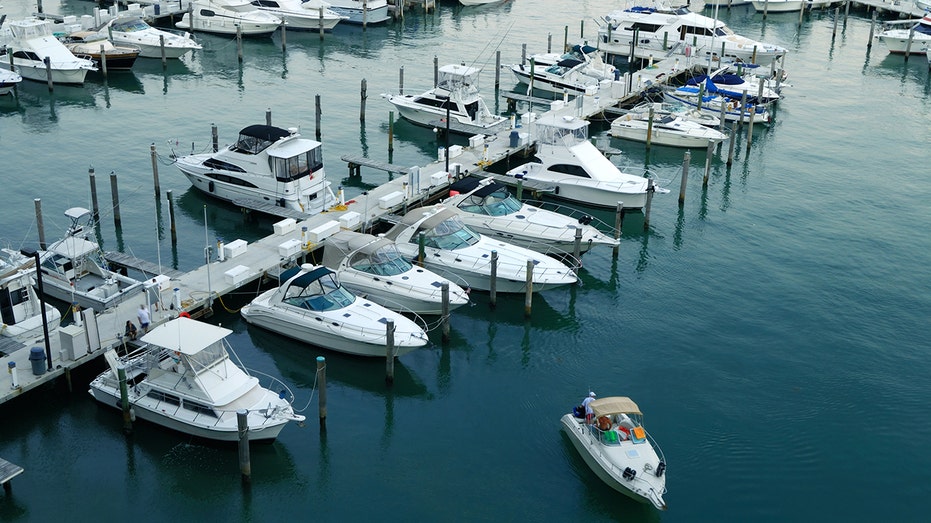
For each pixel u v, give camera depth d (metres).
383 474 30.03
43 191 50.69
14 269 36.19
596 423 29.66
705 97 66.62
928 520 28.48
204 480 29.50
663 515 28.47
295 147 47.53
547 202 51.28
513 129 58.78
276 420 30.16
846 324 39.34
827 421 32.91
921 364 36.50
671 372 35.72
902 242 47.34
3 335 34.84
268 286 40.53
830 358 36.81
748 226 49.03
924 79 78.88
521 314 39.81
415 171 47.91
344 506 28.64
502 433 32.09
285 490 29.20
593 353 37.00
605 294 41.59
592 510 28.59
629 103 69.25
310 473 29.95
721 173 56.91
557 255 44.81
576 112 62.28
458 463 30.59
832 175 56.66
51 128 60.66
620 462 28.66
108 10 84.62
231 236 46.56
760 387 34.81
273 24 83.88
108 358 31.62
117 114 63.84
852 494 29.53
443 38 87.69
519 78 73.19
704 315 39.88
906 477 30.31
